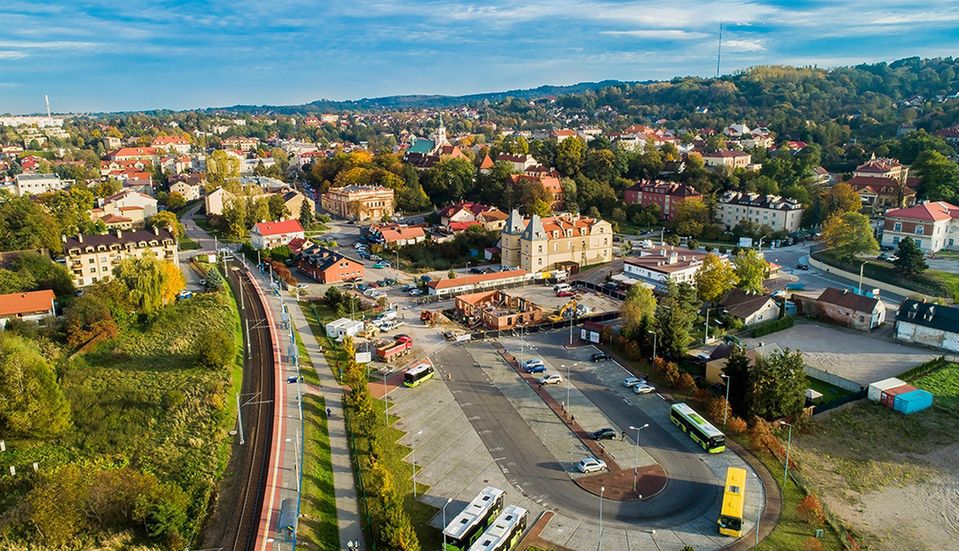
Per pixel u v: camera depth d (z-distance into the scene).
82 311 120.31
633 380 110.69
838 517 75.44
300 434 91.94
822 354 124.06
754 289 152.50
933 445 91.00
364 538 71.31
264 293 163.38
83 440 90.19
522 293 166.62
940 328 124.88
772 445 88.88
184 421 93.75
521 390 108.94
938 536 72.69
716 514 75.94
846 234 181.00
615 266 192.00
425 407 102.94
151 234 171.88
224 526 72.19
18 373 88.25
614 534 72.50
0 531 69.12
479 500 73.56
